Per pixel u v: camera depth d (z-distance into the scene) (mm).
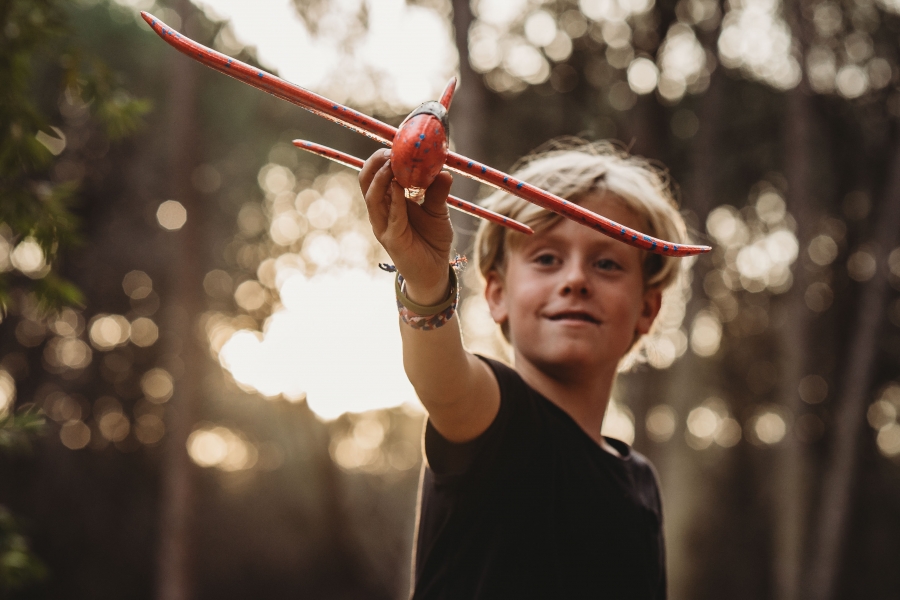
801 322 13203
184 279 12758
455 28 10141
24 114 2590
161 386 16031
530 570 1368
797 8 12312
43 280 2756
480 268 1768
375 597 19062
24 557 2775
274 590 17875
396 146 1003
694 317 12508
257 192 16094
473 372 1274
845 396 13680
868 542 15430
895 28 12422
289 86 1002
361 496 20469
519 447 1365
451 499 1372
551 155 1919
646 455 12367
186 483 12531
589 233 1576
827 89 13078
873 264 13648
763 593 16422
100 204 14344
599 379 1619
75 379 15172
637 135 12203
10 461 13820
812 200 13414
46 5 2662
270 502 19047
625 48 12156
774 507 15586
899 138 13125
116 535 14656
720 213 14648
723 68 12719
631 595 1538
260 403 19047
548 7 11859
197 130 12875
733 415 17109
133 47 13328
